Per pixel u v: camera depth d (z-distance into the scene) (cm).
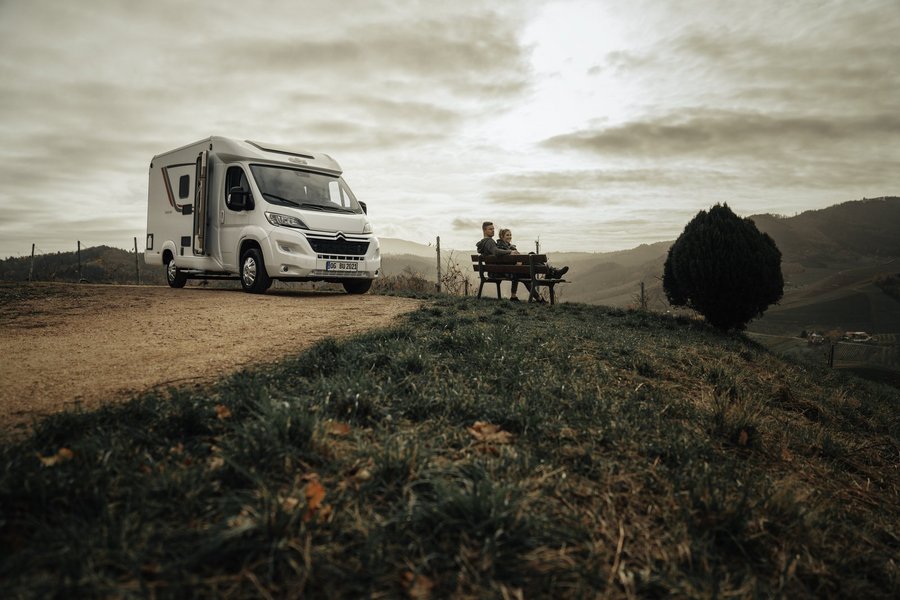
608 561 221
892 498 381
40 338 582
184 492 224
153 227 1400
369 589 185
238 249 1127
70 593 168
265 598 176
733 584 224
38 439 265
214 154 1179
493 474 268
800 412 564
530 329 691
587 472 293
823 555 266
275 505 214
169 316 755
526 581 198
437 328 650
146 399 322
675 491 284
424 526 219
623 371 531
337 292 1298
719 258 1047
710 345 825
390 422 322
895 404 840
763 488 310
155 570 183
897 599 250
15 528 198
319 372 408
